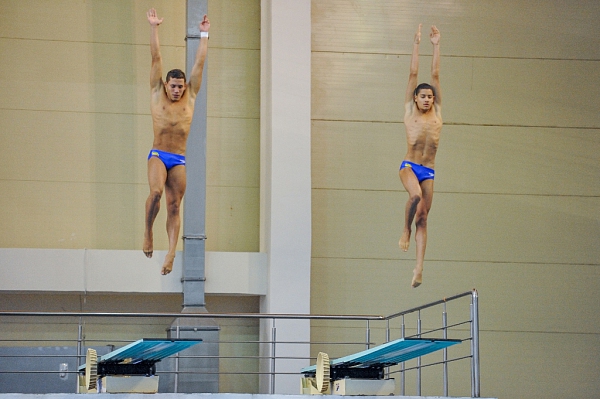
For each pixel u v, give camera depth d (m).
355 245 22.25
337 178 22.44
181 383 19.88
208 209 22.02
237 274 21.22
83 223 21.36
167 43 22.27
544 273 22.69
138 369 15.81
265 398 15.40
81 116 21.72
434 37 20.03
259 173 22.31
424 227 19.95
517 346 22.25
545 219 22.92
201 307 20.56
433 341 14.66
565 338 22.44
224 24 22.67
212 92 22.39
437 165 22.78
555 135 23.30
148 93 22.05
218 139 22.30
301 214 21.25
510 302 22.44
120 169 21.72
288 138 21.45
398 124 22.86
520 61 23.45
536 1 23.72
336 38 22.94
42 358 20.55
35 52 21.70
